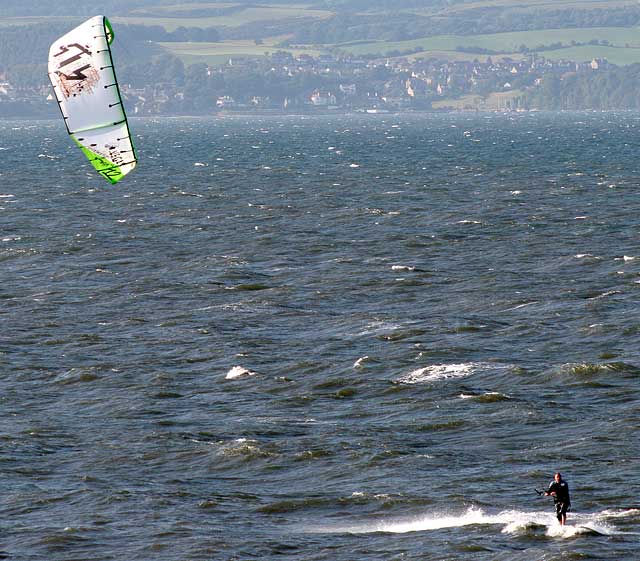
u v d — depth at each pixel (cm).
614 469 17650
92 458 18850
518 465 18050
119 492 17200
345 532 15625
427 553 14662
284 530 15750
